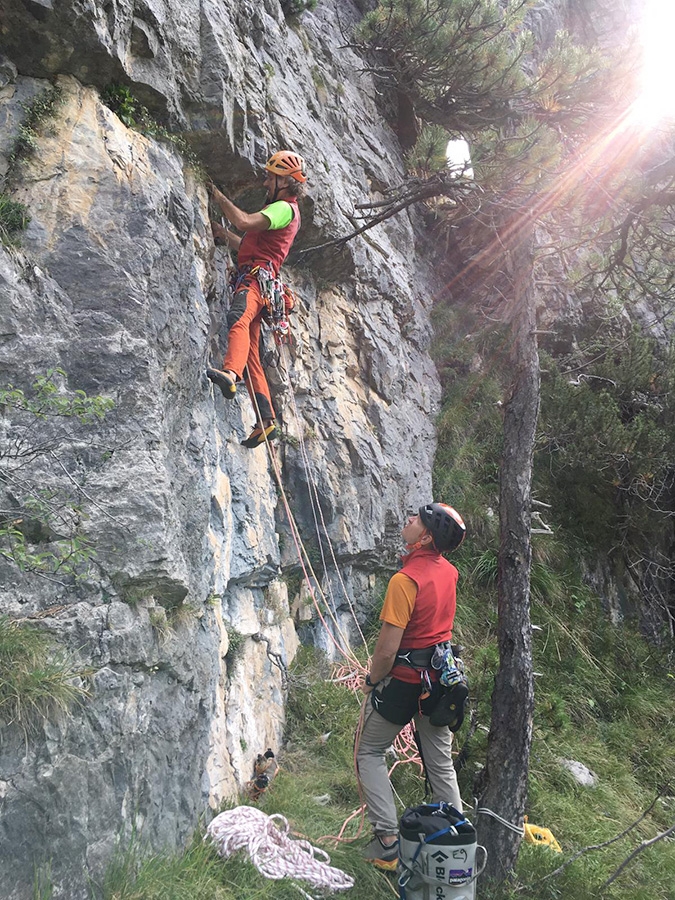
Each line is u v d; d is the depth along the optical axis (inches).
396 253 311.4
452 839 122.1
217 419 183.9
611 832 197.3
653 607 355.9
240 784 157.1
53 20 138.3
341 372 252.7
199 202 179.8
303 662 210.1
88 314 134.7
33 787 101.0
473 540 298.5
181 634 136.7
